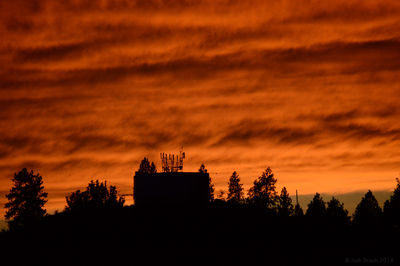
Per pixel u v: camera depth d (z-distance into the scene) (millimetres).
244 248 88250
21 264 84750
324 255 85312
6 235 102688
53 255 87750
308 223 108750
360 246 91000
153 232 96062
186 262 80938
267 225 102438
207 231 96438
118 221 102938
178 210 106250
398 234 102188
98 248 89500
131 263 81125
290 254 85812
